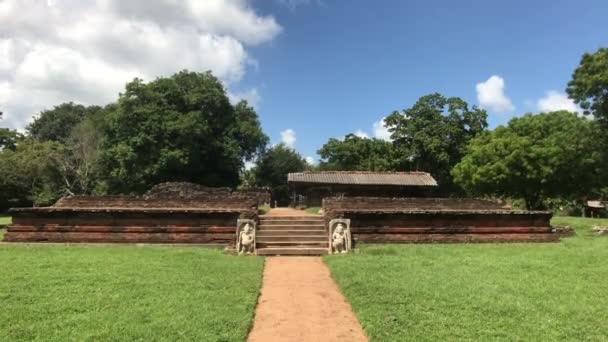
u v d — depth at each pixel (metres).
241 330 6.73
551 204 39.91
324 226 16.19
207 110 45.66
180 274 10.23
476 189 37.88
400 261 12.00
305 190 34.94
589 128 28.86
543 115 37.28
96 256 12.64
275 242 15.00
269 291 9.33
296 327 7.14
